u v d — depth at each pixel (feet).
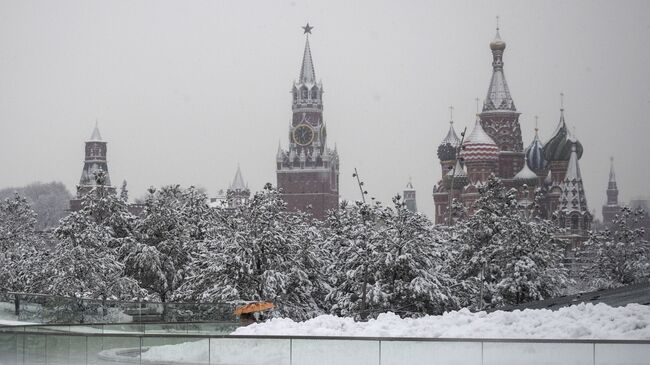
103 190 302.66
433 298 255.70
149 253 281.33
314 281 278.87
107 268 277.23
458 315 97.30
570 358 70.44
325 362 75.20
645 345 69.15
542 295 288.30
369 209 280.72
